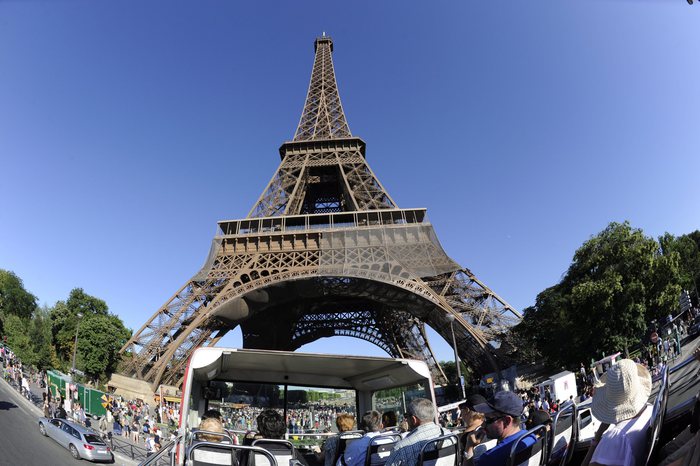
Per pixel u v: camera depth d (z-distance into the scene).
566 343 56.88
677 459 4.41
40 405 47.84
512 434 6.73
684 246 84.00
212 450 7.88
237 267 65.81
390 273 63.69
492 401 6.93
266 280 63.56
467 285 64.19
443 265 65.38
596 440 5.85
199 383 14.66
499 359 58.09
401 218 71.50
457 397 74.19
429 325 70.12
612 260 55.69
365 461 9.10
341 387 17.28
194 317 61.12
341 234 68.44
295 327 92.44
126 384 55.50
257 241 68.69
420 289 62.19
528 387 56.41
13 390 50.75
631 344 51.69
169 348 57.66
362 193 78.50
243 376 16.05
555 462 7.23
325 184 97.19
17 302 126.38
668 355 37.66
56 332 107.75
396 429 12.53
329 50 115.06
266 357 14.09
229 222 70.94
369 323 91.56
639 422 5.27
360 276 63.31
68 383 51.41
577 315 54.81
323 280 66.88
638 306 51.22
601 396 5.50
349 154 86.12
